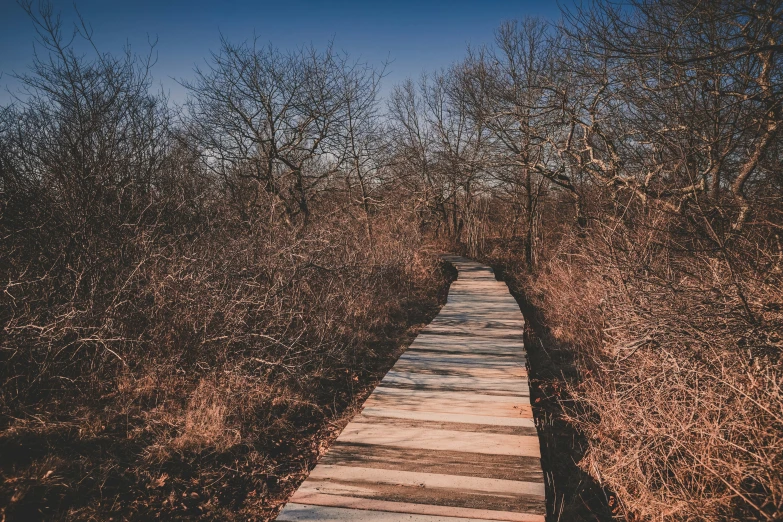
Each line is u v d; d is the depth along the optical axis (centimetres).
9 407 346
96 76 623
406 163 1716
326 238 741
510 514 272
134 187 566
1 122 552
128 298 446
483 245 1861
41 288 429
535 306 928
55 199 487
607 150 898
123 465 314
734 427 271
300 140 1131
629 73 641
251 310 507
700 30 517
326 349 556
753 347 296
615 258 504
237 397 411
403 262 1066
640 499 284
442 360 554
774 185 510
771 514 234
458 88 1778
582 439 396
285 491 316
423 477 308
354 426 383
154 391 406
